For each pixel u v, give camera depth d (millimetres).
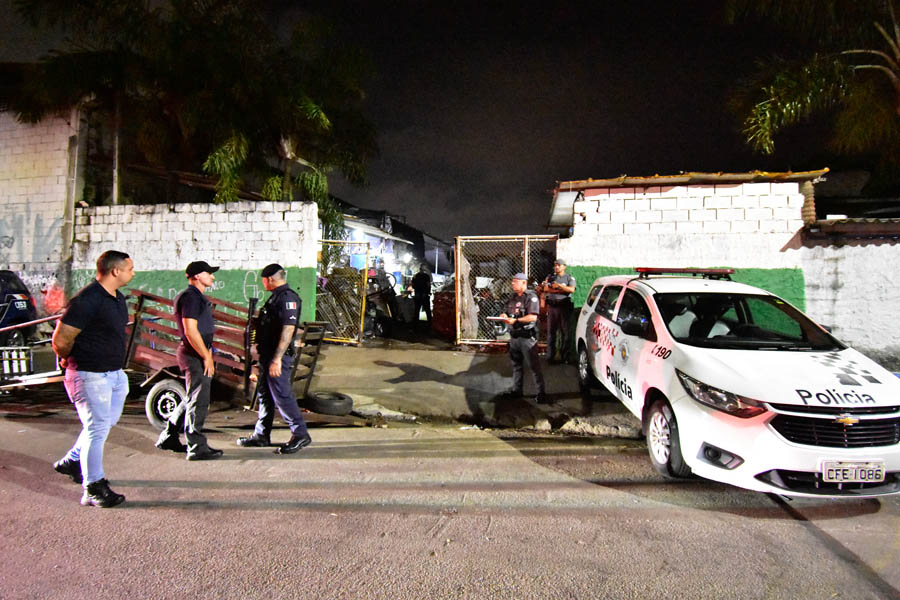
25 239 11648
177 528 3496
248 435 5652
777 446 3623
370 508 3859
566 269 8789
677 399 4230
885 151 10109
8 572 2938
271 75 11523
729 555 3244
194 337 4559
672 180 8273
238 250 10320
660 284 5730
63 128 11508
